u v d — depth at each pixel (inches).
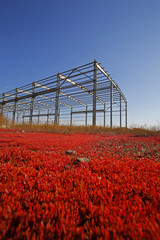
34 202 49.7
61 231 35.7
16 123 669.9
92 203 52.4
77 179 69.2
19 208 43.8
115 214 42.7
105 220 40.0
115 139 278.8
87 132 518.0
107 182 67.2
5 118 618.2
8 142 190.5
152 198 55.2
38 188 60.4
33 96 863.7
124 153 153.6
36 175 77.0
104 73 607.5
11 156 119.8
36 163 97.1
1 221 36.7
